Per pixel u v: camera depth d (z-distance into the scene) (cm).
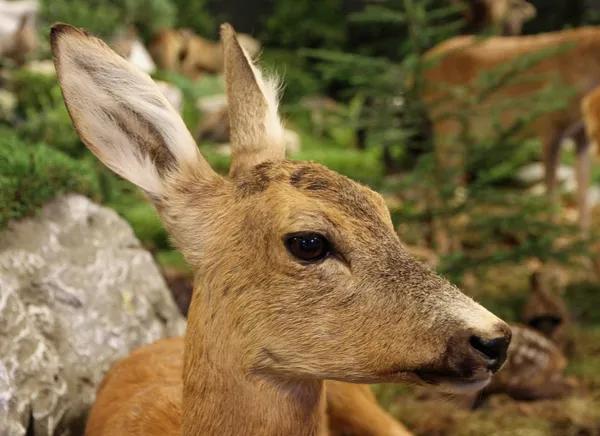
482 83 138
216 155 197
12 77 203
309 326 68
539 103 136
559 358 121
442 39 195
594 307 155
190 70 301
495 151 133
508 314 143
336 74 138
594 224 208
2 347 82
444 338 66
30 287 91
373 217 70
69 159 104
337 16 321
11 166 95
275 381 70
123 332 96
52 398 85
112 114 72
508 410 116
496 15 217
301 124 274
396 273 68
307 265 68
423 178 133
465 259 133
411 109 135
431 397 119
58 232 96
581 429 112
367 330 67
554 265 164
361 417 95
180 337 95
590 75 180
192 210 73
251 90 79
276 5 338
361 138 265
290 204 69
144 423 79
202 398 71
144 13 289
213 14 365
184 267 145
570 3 291
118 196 133
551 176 188
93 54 71
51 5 258
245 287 70
